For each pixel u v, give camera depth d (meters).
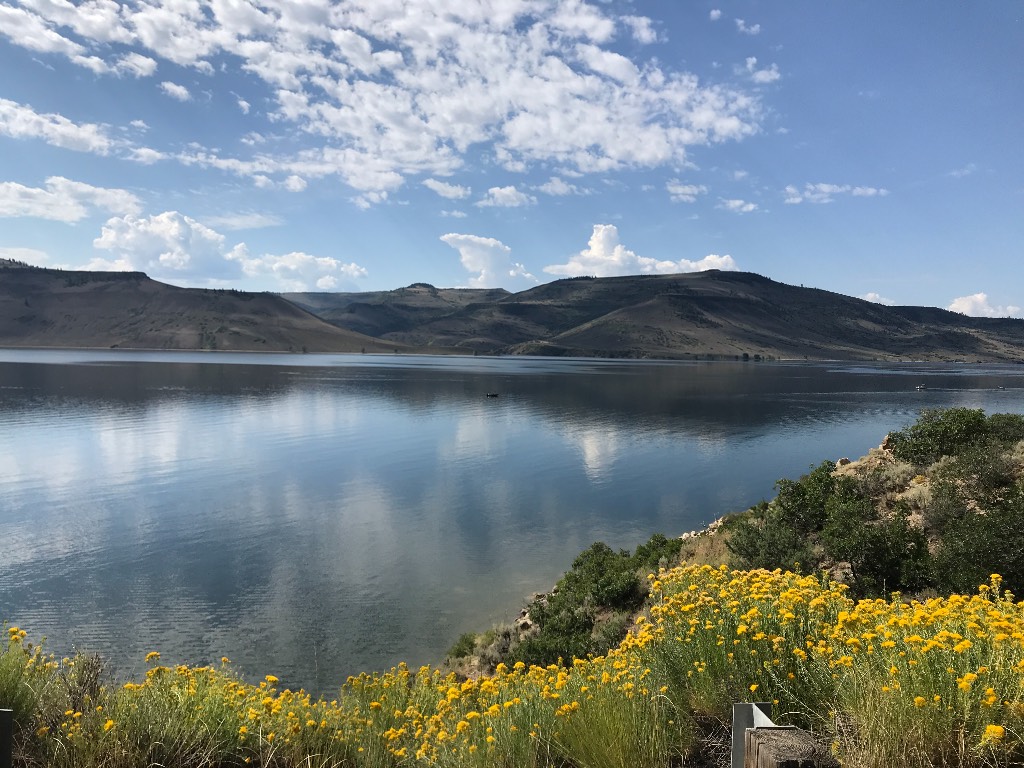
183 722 4.50
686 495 44.03
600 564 24.48
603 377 182.62
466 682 5.63
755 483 47.91
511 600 24.97
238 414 86.94
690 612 5.11
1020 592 9.96
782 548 15.21
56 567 28.48
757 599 5.16
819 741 3.41
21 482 44.72
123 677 18.55
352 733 4.95
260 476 49.00
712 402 111.31
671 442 67.75
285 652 20.69
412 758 4.70
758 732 3.48
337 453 59.75
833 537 14.36
